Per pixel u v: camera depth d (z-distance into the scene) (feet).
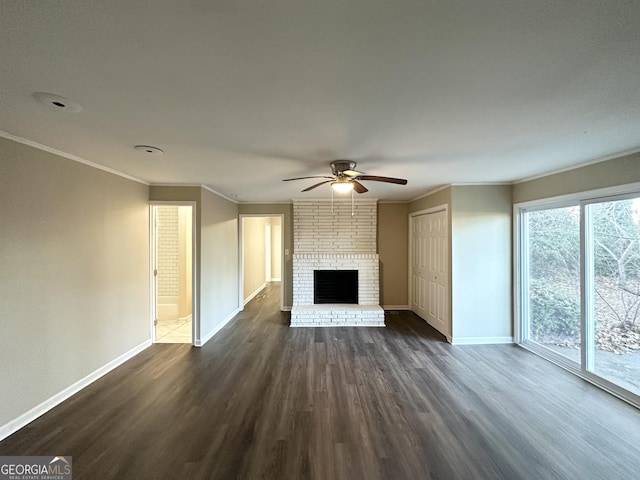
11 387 7.84
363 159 10.13
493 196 14.51
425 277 18.61
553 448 7.25
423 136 7.93
